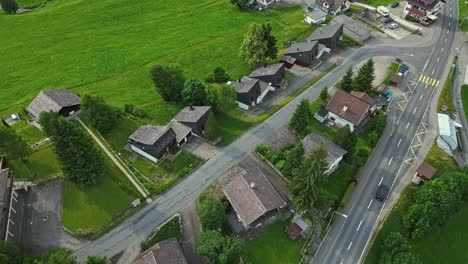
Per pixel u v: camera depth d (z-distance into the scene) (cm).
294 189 7075
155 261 6034
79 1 16700
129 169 8050
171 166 8212
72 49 13325
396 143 8931
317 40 11906
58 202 7362
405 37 12669
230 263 6297
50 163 8050
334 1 14100
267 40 11306
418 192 7494
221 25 14262
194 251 6756
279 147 8662
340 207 7594
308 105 8750
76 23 14975
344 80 10075
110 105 9862
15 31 14650
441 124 9138
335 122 9362
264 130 9138
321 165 6688
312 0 15525
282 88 10725
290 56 11594
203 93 9538
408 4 13450
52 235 6881
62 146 6969
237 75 11406
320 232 7162
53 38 14062
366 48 12231
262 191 7131
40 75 12019
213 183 7825
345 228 7300
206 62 12156
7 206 6875
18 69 12406
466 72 11112
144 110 9744
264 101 10288
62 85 11444
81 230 6938
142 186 7719
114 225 7094
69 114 9469
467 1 14400
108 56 12781
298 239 6994
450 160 8550
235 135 9012
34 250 6656
